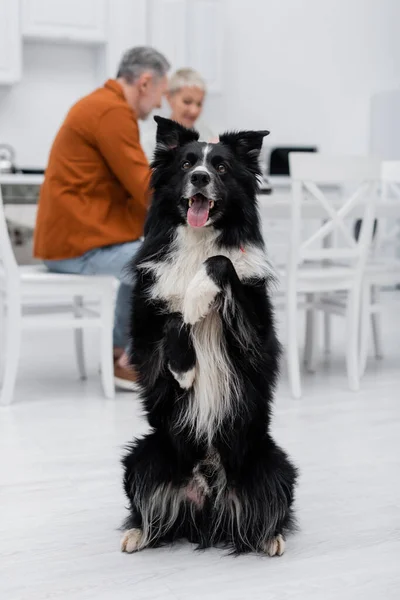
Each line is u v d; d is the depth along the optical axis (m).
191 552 2.05
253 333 1.99
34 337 5.24
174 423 2.03
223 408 2.01
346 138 8.05
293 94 7.74
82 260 3.62
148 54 3.71
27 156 6.80
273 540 2.02
